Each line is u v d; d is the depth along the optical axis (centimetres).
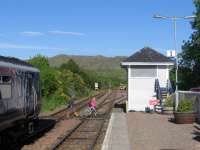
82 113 3816
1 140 1808
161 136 2189
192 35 5425
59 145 1986
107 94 9231
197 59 5403
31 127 2262
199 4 5275
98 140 2167
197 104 2862
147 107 3938
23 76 2048
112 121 2984
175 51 3681
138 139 2080
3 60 1772
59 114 3681
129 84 4103
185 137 2150
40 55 5284
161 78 4097
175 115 2797
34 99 2291
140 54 4153
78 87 7388
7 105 1758
